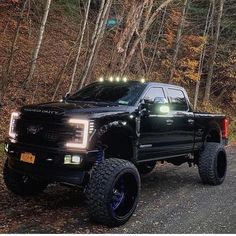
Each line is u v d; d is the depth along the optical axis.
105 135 5.57
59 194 6.96
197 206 6.71
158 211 6.31
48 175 5.38
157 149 6.92
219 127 9.21
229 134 21.67
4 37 18.16
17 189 6.44
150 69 20.81
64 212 5.93
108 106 5.97
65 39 20.78
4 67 14.72
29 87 14.38
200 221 5.85
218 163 8.63
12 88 13.63
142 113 6.40
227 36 28.84
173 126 7.32
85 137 5.21
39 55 17.53
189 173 9.84
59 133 5.32
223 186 8.43
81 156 5.14
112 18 15.86
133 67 20.11
